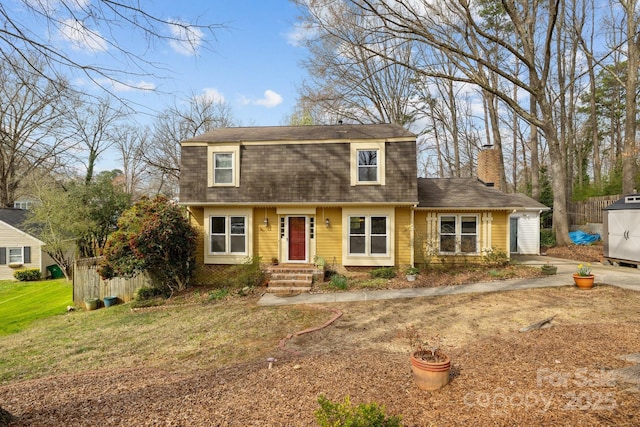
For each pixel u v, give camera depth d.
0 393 5.00
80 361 7.09
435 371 4.38
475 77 13.02
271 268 13.04
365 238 13.34
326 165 13.41
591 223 20.69
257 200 13.27
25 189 25.16
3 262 20.77
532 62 14.41
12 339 9.42
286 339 7.36
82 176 24.06
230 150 13.65
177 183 30.97
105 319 10.95
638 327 6.43
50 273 21.58
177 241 12.65
